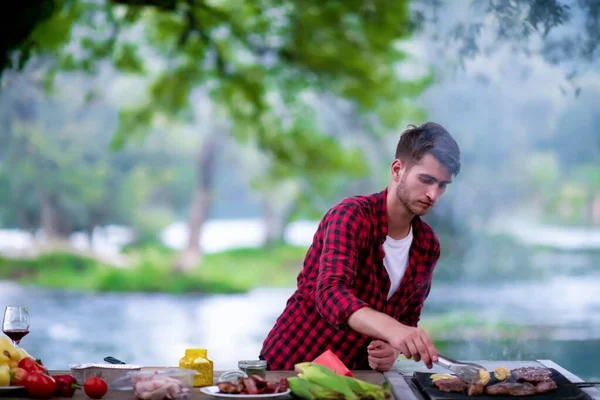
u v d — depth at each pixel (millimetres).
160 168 28578
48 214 26953
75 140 26625
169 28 12805
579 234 21812
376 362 2496
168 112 15781
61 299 19312
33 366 2180
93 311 16609
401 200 2512
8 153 26156
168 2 11469
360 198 2590
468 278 14820
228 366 9555
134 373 2074
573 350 9367
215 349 11273
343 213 2508
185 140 28875
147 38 14586
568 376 2377
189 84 14328
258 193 28859
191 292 22641
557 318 11648
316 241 2631
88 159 26922
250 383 2055
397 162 2547
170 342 11984
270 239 28172
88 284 22656
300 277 2701
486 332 10617
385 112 15484
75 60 12695
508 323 11188
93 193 26891
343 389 1992
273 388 2068
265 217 28438
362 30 12203
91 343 11914
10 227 27141
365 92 13578
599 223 21797
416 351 2102
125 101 25594
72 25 11539
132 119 16469
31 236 26969
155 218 28234
